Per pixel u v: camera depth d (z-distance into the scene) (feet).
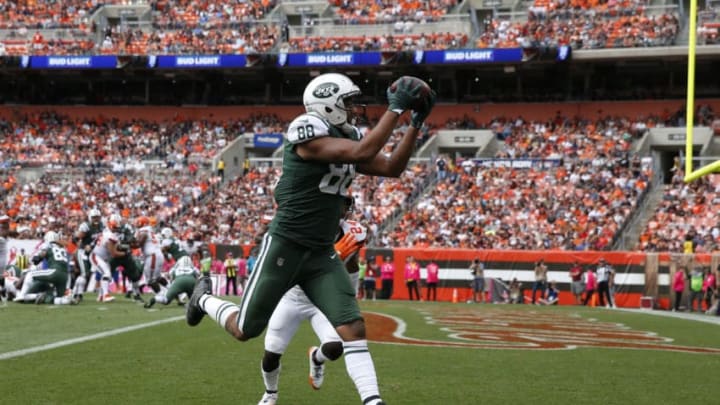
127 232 55.26
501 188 96.89
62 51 122.72
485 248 85.87
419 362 26.61
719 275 71.56
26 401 17.92
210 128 122.31
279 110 124.88
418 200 97.25
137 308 49.08
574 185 95.04
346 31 119.34
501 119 115.55
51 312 44.24
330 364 25.44
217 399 18.81
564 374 24.41
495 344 33.91
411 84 14.51
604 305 75.05
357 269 19.92
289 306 18.33
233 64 116.47
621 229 86.63
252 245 85.35
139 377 21.68
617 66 113.80
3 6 128.67
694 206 88.22
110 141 120.67
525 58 107.34
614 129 108.47
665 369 26.37
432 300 80.23
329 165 15.48
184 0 129.59
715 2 105.70
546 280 77.46
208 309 17.76
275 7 126.00
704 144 103.35
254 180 106.32
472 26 118.11
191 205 102.32
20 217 102.83
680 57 105.50
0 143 121.29
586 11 111.34
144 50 122.01
